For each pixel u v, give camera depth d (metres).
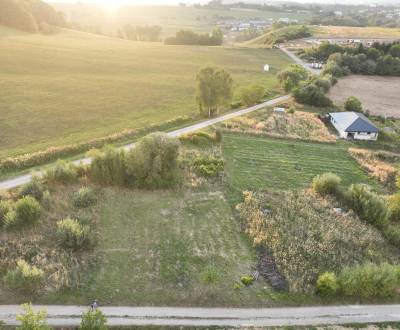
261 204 48.03
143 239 40.06
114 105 82.31
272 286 34.88
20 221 38.97
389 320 32.34
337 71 125.00
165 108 82.56
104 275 34.66
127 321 30.02
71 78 100.44
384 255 41.22
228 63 135.38
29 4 179.50
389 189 55.88
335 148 68.44
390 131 78.62
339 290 34.34
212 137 65.19
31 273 31.61
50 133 64.50
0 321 28.78
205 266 36.84
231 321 30.89
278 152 64.31
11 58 110.38
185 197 48.41
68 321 29.47
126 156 49.44
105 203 45.66
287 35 189.62
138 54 138.50
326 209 48.03
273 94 99.00
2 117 69.62
